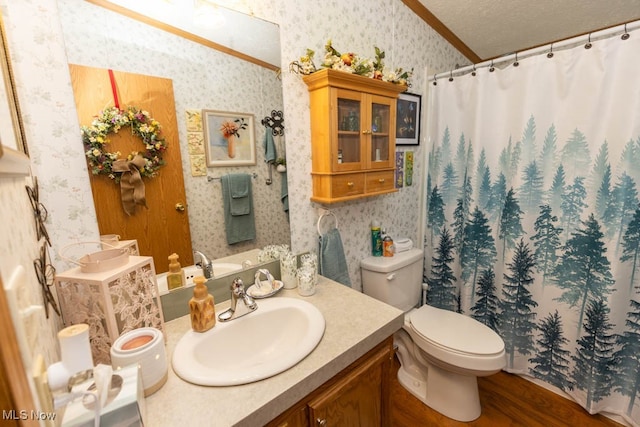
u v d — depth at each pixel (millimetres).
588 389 1533
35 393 425
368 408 1075
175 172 1093
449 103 1950
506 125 1714
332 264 1532
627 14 1711
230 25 1152
